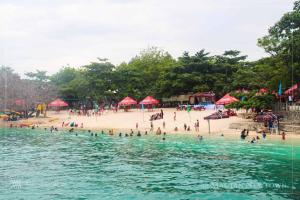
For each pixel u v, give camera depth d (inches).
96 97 4837.6
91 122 3809.1
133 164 1690.5
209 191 1219.2
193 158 1807.3
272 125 2508.6
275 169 1526.8
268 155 1835.6
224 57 4640.8
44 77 5462.6
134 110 4475.9
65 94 5098.4
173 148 2149.4
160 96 4736.7
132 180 1381.6
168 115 3663.9
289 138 2308.1
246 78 3932.1
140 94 4965.6
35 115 4638.3
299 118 2573.8
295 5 2696.9
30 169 1603.1
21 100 4284.0
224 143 2240.4
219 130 2780.5
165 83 4480.8
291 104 2856.8
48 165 1695.4
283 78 2679.6
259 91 3043.8
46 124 3878.0
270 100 2849.4
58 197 1174.3
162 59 5866.1
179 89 4493.1
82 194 1204.5
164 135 2748.5
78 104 5393.7
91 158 1876.2
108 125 3592.5
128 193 1208.8
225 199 1131.9
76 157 1913.1
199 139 2432.3
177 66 4488.2
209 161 1720.0
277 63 2728.8
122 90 5027.1
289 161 1681.8
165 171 1526.8
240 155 1852.9
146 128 3235.7
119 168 1606.8
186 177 1414.9
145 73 5241.1
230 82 4330.7
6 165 1701.5
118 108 4800.7
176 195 1179.3
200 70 4505.4
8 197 1177.4
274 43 2679.6
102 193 1212.5
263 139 2299.5
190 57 4606.3
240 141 2287.2
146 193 1206.3
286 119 2659.9
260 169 1530.5
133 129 3230.8
